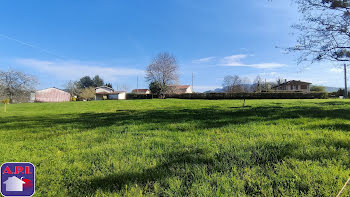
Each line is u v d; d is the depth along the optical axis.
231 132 3.69
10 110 15.88
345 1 6.59
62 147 3.22
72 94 59.72
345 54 7.18
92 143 3.39
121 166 2.18
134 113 8.95
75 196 1.63
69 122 6.50
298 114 5.89
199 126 4.50
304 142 2.74
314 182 1.66
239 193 1.56
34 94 41.34
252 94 33.09
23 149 3.16
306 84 50.72
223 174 1.90
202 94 36.94
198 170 1.98
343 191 1.49
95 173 2.05
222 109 9.05
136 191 1.65
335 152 2.30
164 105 15.54
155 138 3.48
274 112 6.77
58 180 1.96
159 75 38.88
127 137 3.72
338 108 7.88
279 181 1.72
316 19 7.30
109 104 19.42
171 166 2.13
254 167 2.00
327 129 3.58
